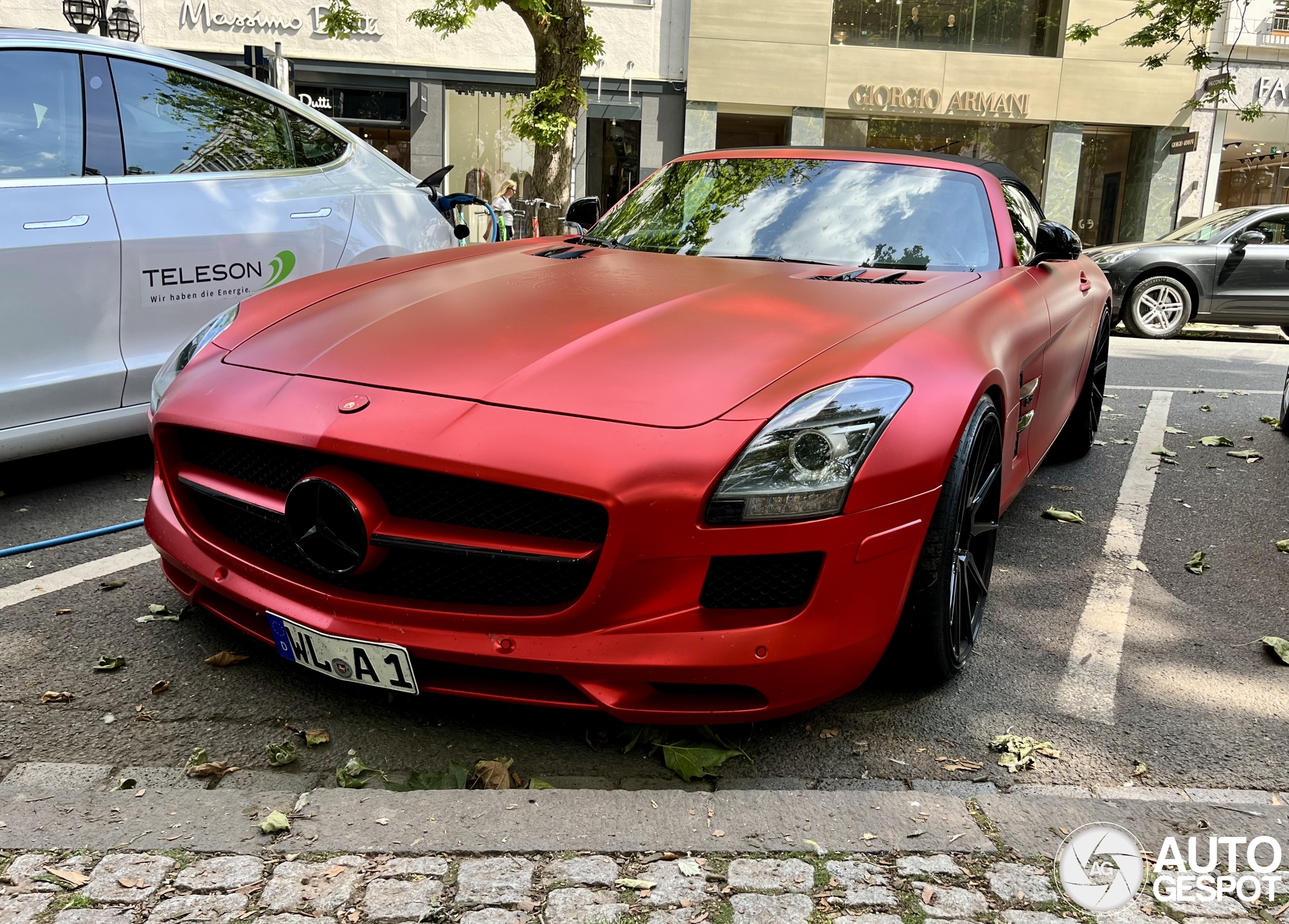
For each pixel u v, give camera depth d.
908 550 2.09
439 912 1.51
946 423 2.14
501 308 2.48
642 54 16.30
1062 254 3.49
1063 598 3.15
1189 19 13.06
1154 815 1.86
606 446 1.92
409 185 4.89
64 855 1.62
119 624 2.64
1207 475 4.71
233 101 4.21
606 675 1.93
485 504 1.99
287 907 1.52
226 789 1.90
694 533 1.89
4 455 3.46
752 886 1.60
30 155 3.50
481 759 2.08
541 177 10.12
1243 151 17.69
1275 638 2.82
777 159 3.71
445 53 15.88
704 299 2.53
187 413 2.29
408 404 2.06
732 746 2.14
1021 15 16.91
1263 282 11.20
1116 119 17.28
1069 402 4.16
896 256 3.20
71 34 3.70
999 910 1.57
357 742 2.12
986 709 2.40
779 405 2.00
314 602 2.11
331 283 2.86
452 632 2.00
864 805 1.85
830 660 2.00
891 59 16.62
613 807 1.81
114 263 3.65
